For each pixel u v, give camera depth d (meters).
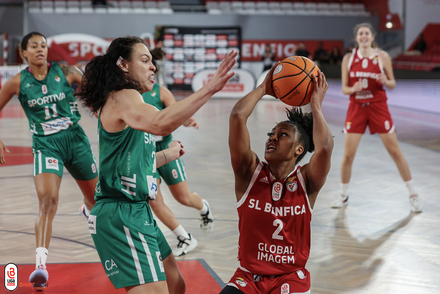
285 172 2.26
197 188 5.91
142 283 2.15
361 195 5.67
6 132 10.14
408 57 20.30
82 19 20.27
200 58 20.72
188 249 3.80
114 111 2.10
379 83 5.09
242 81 18.23
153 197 2.29
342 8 22.50
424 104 14.89
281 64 2.31
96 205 2.25
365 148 8.69
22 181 6.14
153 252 2.20
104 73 2.15
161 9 20.95
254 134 9.91
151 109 1.99
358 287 3.20
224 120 12.41
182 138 9.60
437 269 3.54
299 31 21.27
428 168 7.10
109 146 2.17
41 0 20.52
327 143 2.14
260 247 2.21
